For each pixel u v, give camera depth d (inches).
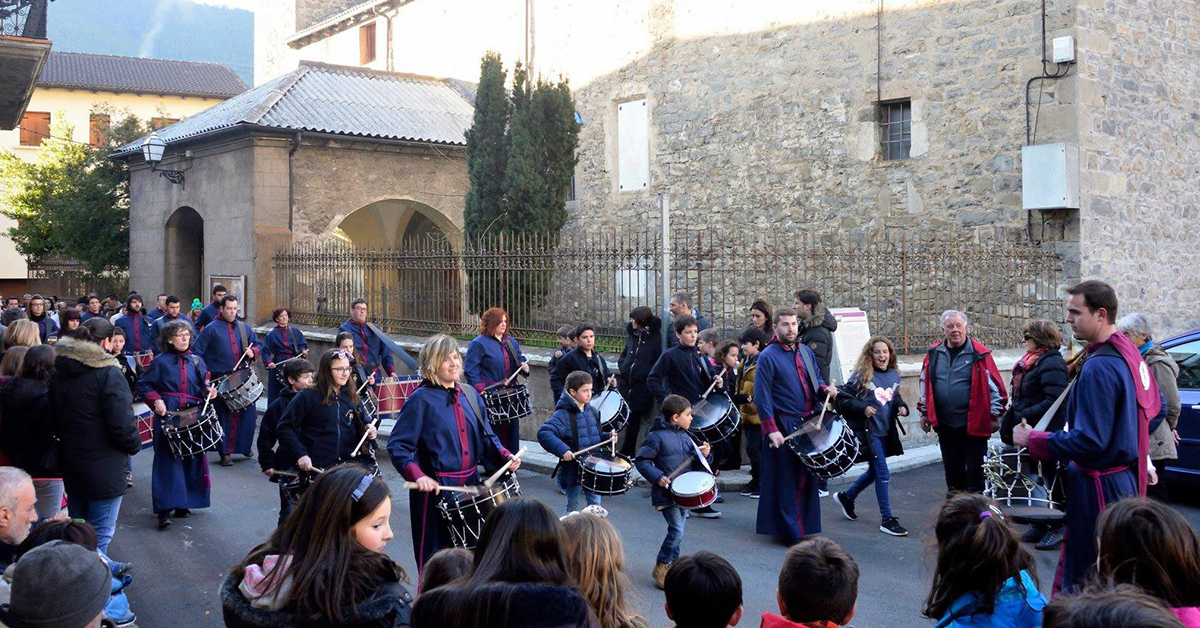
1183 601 120.3
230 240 768.3
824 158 640.4
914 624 236.5
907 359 462.9
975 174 566.3
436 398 234.2
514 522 120.5
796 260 474.0
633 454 422.3
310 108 794.8
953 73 574.9
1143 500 127.5
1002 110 553.9
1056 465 266.8
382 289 619.2
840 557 138.9
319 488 130.6
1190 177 604.4
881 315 575.5
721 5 699.4
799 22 652.1
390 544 315.0
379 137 776.9
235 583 131.0
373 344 498.6
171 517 355.3
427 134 808.9
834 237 634.8
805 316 386.9
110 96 1520.7
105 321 346.6
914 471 419.8
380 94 873.5
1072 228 527.5
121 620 206.2
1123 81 553.9
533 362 492.4
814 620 136.9
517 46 888.9
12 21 562.3
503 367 402.0
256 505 374.3
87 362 259.0
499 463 243.3
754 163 682.2
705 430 340.2
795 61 655.1
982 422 321.4
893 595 259.0
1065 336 525.0
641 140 764.6
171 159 842.8
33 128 1469.0
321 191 772.0
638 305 452.8
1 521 179.5
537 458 443.8
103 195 978.7
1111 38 546.3
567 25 825.5
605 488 278.1
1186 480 344.2
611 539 137.9
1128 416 180.7
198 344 478.9
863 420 322.0
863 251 508.4
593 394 394.0
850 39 624.4
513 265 521.3
